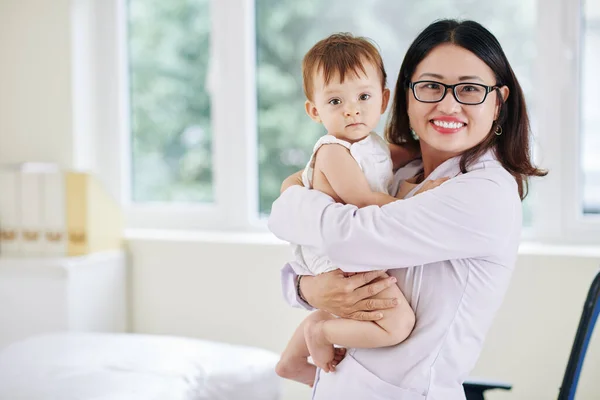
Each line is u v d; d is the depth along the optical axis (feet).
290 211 4.30
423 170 4.74
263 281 8.84
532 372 7.70
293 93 9.50
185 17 10.01
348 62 4.28
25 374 6.52
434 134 4.24
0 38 9.98
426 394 4.11
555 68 8.13
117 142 10.19
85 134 10.01
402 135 4.81
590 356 7.41
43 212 9.34
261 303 8.87
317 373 4.58
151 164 10.33
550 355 7.64
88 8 9.96
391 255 4.02
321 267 4.36
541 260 7.62
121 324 9.44
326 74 4.33
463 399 4.28
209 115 9.98
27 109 9.95
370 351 4.24
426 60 4.26
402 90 4.59
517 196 4.26
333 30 9.20
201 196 10.11
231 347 7.59
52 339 7.68
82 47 9.89
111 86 10.16
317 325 4.39
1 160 10.11
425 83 4.24
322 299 4.30
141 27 10.20
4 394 6.04
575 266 7.52
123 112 10.21
